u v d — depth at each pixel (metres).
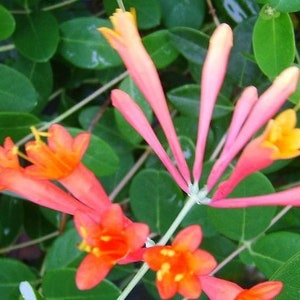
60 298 0.30
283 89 0.23
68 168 0.23
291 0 0.27
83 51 0.33
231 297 0.22
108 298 0.29
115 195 0.35
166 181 0.31
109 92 0.36
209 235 0.32
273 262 0.29
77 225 0.21
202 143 0.24
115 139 0.35
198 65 0.33
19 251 0.43
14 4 0.34
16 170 0.23
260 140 0.21
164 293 0.21
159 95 0.24
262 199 0.23
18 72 0.32
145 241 0.22
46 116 0.37
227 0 0.32
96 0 0.38
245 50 0.32
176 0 0.33
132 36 0.24
